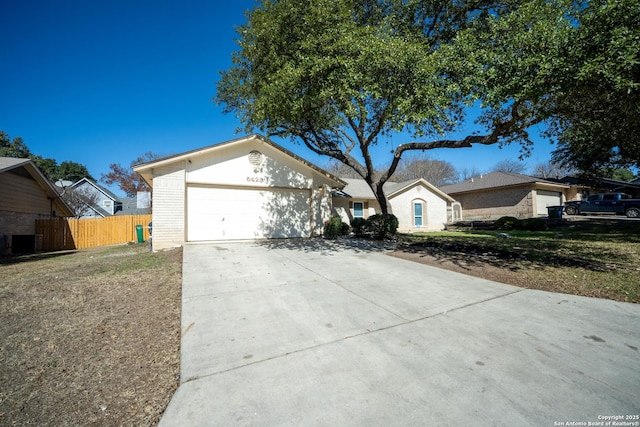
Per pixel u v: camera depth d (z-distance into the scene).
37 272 6.92
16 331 3.61
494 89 5.78
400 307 4.30
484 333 3.46
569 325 3.69
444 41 9.13
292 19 7.75
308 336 3.38
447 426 2.01
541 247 9.47
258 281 5.56
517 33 5.74
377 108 8.98
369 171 12.48
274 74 7.69
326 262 7.29
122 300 4.64
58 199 15.84
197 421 2.08
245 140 10.95
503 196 23.22
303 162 12.19
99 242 16.06
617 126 7.80
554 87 5.64
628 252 8.34
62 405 2.33
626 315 3.99
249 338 3.32
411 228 18.98
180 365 2.79
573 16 5.78
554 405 2.22
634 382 2.52
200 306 4.28
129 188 34.94
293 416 2.12
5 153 29.89
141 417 2.20
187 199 10.28
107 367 2.85
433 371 2.68
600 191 27.72
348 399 2.30
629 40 4.70
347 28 7.20
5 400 2.38
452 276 6.03
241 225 11.09
